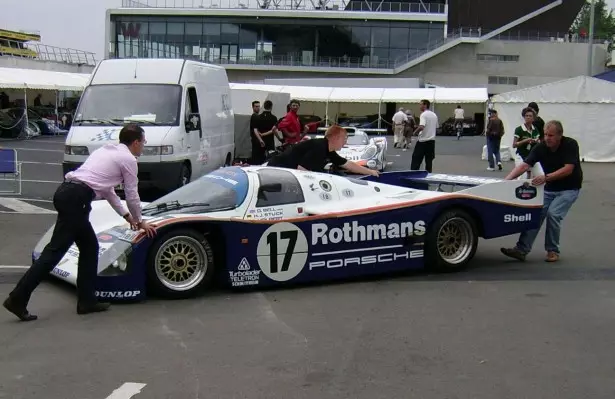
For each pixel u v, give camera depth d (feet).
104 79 42.88
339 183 23.56
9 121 107.55
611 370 14.92
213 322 18.44
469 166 72.13
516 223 25.58
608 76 110.42
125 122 40.47
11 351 16.14
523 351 16.16
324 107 173.78
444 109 180.04
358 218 22.65
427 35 201.87
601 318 18.93
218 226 20.81
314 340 16.98
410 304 20.36
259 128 50.26
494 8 223.51
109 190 19.01
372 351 16.16
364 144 63.52
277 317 18.97
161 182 39.27
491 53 204.33
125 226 21.79
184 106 41.75
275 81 168.86
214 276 21.58
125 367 15.08
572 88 74.23
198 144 43.55
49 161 71.26
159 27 205.46
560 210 26.20
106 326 18.06
